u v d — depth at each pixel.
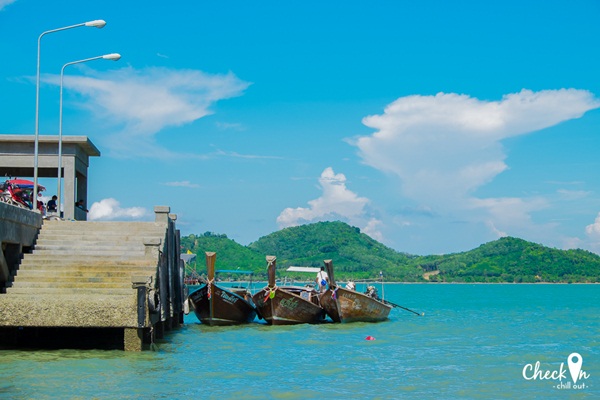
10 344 23.44
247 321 36.22
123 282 23.45
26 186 34.72
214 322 34.81
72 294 22.56
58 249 25.67
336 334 32.44
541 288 185.50
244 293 41.12
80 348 23.25
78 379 18.06
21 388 16.89
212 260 34.34
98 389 16.97
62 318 20.44
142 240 26.66
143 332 22.41
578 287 195.50
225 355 24.33
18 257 24.50
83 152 37.34
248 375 20.17
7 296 21.05
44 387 17.02
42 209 32.25
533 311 64.50
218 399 16.67
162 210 28.20
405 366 22.69
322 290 38.59
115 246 25.91
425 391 18.36
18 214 24.31
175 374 19.17
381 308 38.34
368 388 18.61
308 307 35.94
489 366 22.89
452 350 27.31
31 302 20.36
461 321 46.47
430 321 45.38
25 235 25.25
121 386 17.38
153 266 24.45
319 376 20.36
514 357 25.27
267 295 34.62
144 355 21.73
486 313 59.91
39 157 34.84
